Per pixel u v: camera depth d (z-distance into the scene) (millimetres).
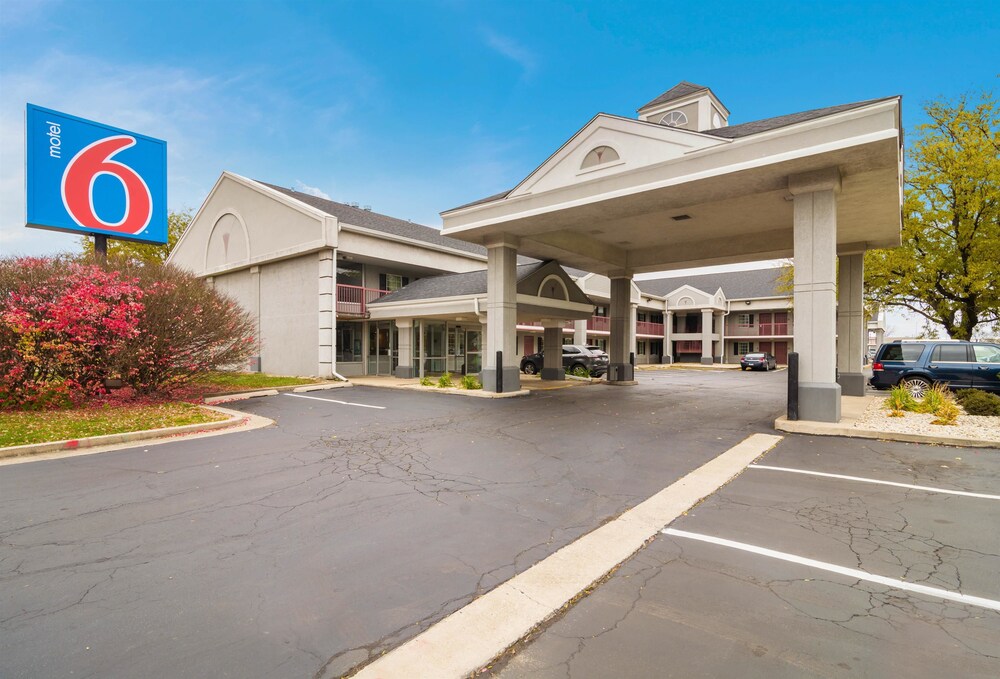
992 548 4086
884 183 10203
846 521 4691
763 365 33969
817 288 9578
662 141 11242
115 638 2828
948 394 11578
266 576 3594
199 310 12875
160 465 6727
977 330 23281
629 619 3055
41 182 13773
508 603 3229
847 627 2963
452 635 2877
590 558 3900
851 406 12789
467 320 23203
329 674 2527
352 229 19984
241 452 7508
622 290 19922
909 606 3207
